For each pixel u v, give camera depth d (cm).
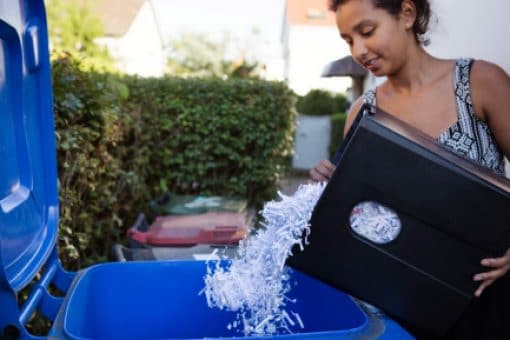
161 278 135
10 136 116
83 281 122
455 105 120
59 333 96
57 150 215
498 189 90
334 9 116
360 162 94
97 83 258
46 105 138
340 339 97
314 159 1029
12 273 110
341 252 100
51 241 133
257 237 124
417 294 100
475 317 116
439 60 125
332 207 98
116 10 1509
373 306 105
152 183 426
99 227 274
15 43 119
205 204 312
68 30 1011
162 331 135
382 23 112
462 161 98
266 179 451
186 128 429
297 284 133
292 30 1494
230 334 136
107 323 132
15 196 117
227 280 122
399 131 98
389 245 98
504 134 117
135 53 1552
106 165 275
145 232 246
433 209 93
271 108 440
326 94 1045
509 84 116
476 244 94
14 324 101
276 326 124
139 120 379
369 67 119
